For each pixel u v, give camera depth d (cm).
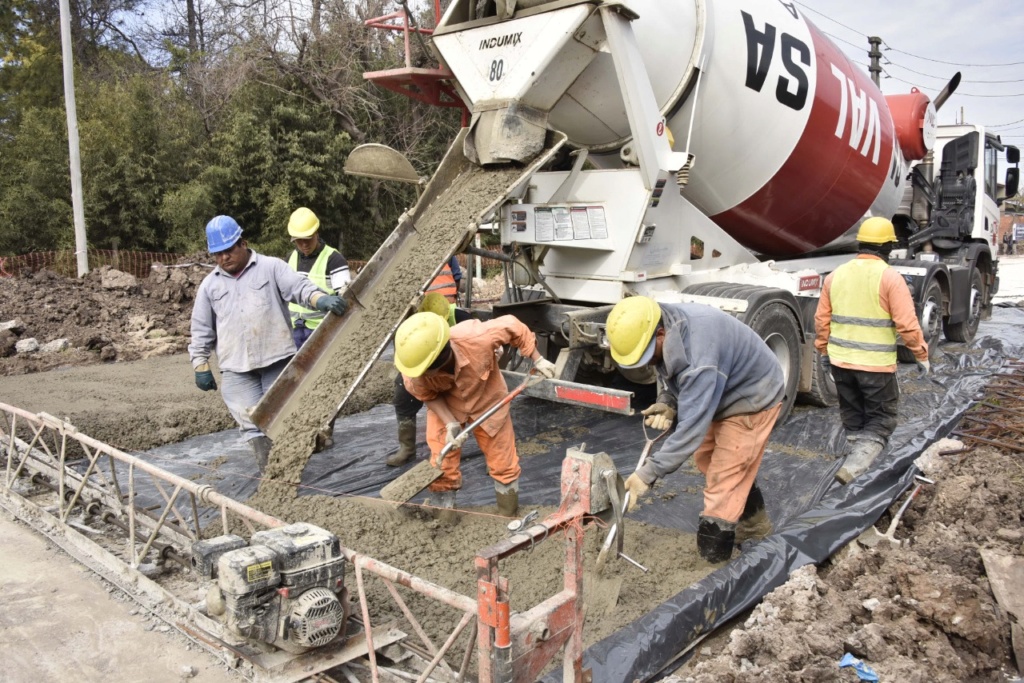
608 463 285
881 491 456
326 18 2072
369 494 487
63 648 307
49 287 1106
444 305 461
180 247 1817
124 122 1773
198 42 2855
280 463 430
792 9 635
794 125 612
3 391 756
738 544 398
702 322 336
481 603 212
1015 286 1941
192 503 350
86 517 421
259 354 474
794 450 548
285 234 1917
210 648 299
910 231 979
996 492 446
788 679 283
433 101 599
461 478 464
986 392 700
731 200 640
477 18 545
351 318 484
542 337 609
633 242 531
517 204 571
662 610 311
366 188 2130
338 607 265
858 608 337
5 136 1791
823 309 517
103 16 2650
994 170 1092
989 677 312
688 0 535
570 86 521
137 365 919
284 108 1912
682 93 548
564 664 245
